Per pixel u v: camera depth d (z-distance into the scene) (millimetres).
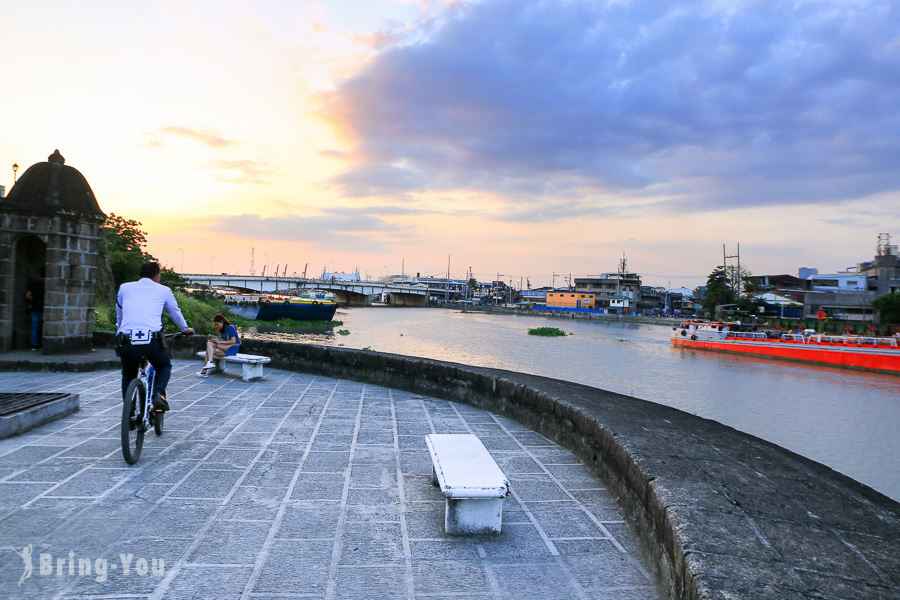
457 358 38438
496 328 73938
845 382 32719
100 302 24016
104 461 4113
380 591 2408
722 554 2008
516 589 2477
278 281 106062
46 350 8562
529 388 5773
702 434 3922
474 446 3721
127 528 2969
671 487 2756
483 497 2992
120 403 6086
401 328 67188
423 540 2967
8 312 8586
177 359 10062
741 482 2861
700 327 56250
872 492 2754
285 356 9492
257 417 5848
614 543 3010
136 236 47844
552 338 59531
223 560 2639
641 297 131000
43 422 5070
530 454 4770
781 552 2041
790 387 30219
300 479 3910
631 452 3406
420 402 6961
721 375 34625
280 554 2730
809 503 2574
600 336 66375
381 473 4113
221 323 8664
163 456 4320
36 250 9328
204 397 6832
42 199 8516
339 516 3260
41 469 3877
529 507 3533
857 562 1978
